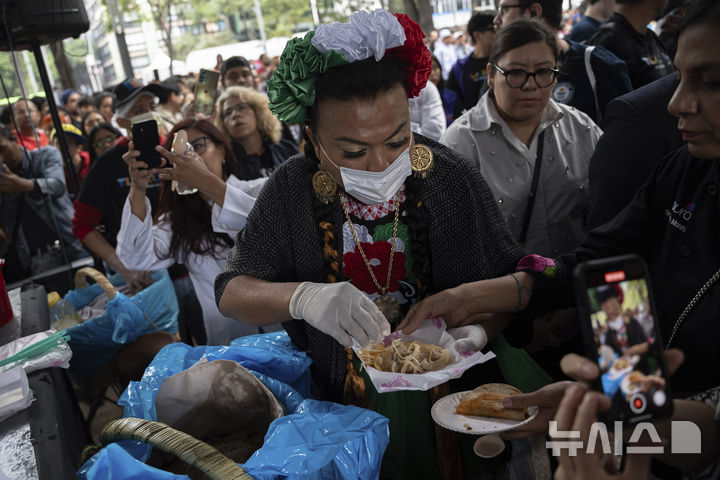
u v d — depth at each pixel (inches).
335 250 60.2
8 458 46.0
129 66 572.7
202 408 57.7
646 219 55.9
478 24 179.9
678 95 42.6
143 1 733.9
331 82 51.7
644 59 118.3
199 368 58.3
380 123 52.1
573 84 109.7
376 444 48.6
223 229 90.6
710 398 40.2
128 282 119.7
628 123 71.6
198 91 116.9
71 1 119.6
